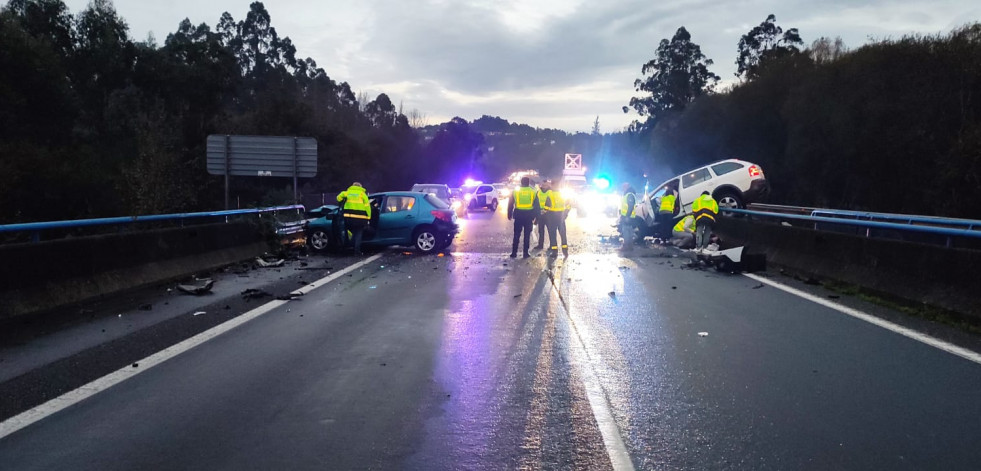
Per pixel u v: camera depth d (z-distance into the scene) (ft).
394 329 28.19
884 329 28.14
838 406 18.54
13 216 86.53
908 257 33.78
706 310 32.48
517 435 16.60
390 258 55.52
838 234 41.06
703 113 177.99
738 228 60.95
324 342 25.86
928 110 93.86
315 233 59.36
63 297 32.55
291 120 157.69
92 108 152.15
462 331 27.86
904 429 16.84
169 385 20.34
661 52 241.35
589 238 75.92
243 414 17.90
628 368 22.39
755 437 16.39
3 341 25.66
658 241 70.59
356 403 18.84
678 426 17.16
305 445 15.87
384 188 201.26
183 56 167.84
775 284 40.86
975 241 43.09
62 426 16.98
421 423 17.35
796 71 141.38
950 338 26.40
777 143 145.38
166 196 63.16
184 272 43.16
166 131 101.91
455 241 71.56
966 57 92.84
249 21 281.95
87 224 35.22
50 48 121.90
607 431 16.84
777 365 22.66
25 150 96.27
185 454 15.31
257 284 40.78
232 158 84.84
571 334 27.35
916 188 95.81
